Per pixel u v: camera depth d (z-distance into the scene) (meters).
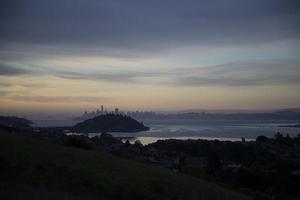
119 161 23.67
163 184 18.94
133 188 17.67
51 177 17.70
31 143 25.08
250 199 21.27
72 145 33.34
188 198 17.67
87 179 18.14
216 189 21.02
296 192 30.53
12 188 13.62
